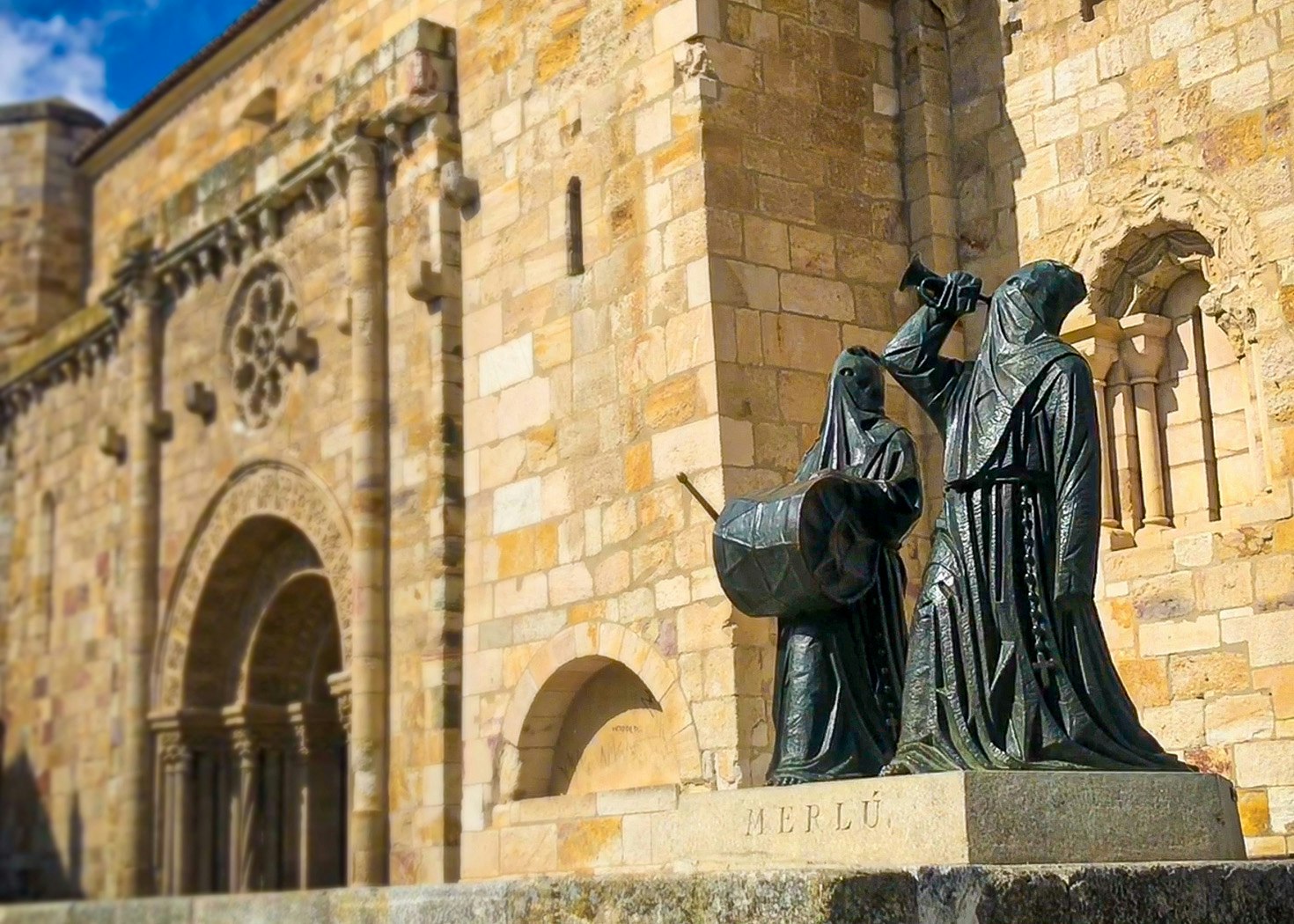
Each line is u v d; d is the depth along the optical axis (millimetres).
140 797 24859
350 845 19500
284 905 10617
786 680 9898
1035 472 9086
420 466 19625
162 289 26078
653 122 16688
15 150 35062
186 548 24875
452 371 19391
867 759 9625
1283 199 14477
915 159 17344
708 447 15508
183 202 25188
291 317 22953
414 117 20188
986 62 17250
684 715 15367
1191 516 15219
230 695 24859
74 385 29812
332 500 21547
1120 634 15156
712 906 7758
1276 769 13859
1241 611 14281
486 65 19422
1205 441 15203
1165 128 15500
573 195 17766
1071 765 8703
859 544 9844
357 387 20453
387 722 19641
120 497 27688
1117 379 15734
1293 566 13953
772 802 9266
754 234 16141
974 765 8688
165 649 25078
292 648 24797
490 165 19125
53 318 34438
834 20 17266
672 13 16609
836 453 10445
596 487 16828
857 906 7348
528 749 17312
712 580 15281
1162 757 9023
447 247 19562
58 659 29328
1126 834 8508
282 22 26672
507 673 17672
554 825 16656
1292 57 14562
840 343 16438
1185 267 15469
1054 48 16609
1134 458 15531
